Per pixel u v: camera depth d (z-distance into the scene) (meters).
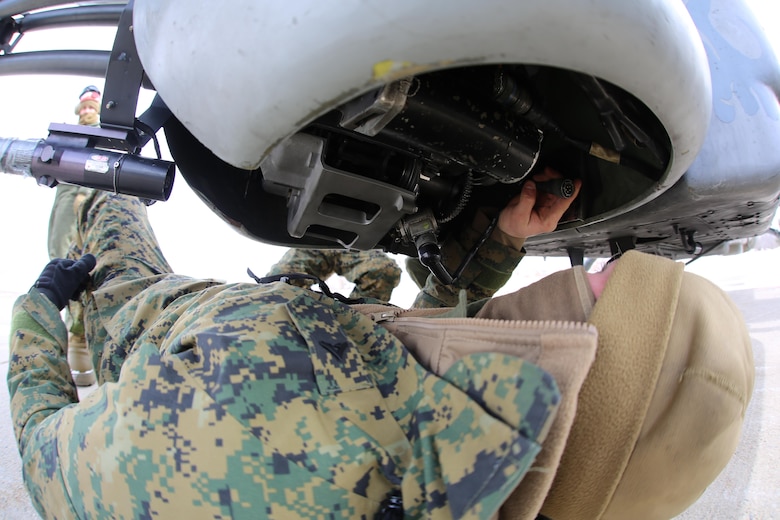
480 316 0.81
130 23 1.20
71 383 1.28
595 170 1.20
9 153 1.21
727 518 1.70
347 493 0.64
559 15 0.51
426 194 1.15
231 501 0.64
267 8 0.58
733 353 0.61
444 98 0.77
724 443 0.62
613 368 0.59
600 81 0.80
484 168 0.90
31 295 1.39
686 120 0.72
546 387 0.54
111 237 1.68
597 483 0.62
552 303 0.70
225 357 0.71
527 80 0.86
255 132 0.65
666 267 0.64
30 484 0.90
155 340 1.05
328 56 0.54
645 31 0.57
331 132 0.85
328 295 1.14
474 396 0.62
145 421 0.70
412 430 0.69
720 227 1.38
